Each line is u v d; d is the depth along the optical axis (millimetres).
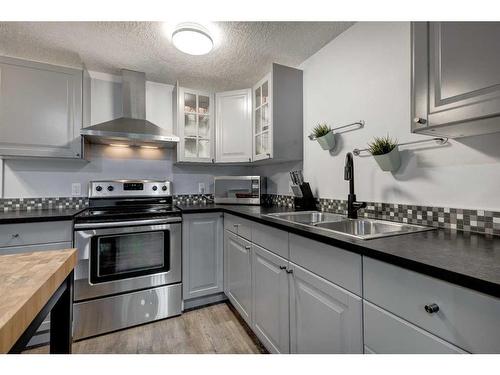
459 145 1124
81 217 1721
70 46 1842
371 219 1486
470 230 1081
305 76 2133
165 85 2576
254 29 1678
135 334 1742
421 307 687
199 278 2104
